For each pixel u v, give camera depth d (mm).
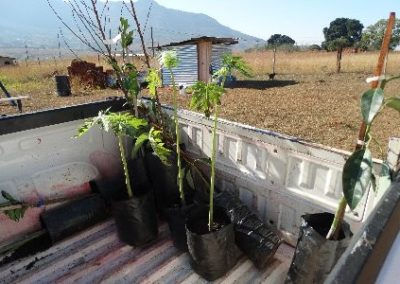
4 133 2180
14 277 2148
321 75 18047
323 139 6520
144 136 2326
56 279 2123
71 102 11305
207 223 2201
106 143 2807
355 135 6793
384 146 5797
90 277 2135
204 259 1988
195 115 2619
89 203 2633
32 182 2396
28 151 2354
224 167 2555
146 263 2256
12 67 26062
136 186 2621
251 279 2066
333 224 1617
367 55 26766
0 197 2273
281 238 2316
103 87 14625
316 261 1702
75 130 2574
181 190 2348
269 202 2324
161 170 2557
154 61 2713
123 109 2852
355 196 1251
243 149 2375
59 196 2547
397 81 14055
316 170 1973
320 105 9812
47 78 20047
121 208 2314
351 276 603
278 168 2172
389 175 1469
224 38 13867
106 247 2432
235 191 2561
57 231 2434
